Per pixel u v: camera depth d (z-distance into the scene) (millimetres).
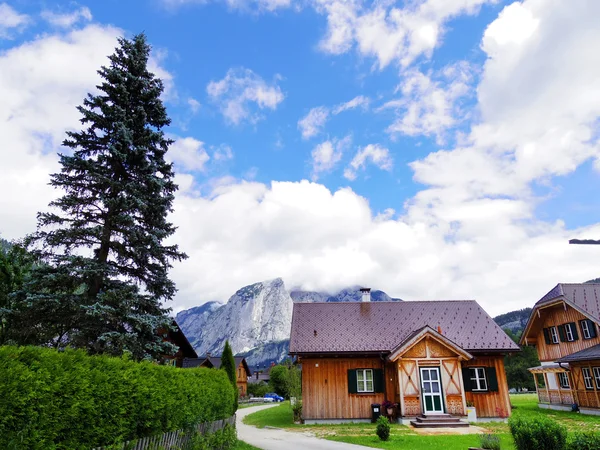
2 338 13195
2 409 4965
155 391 8875
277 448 14664
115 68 16125
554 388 29312
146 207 14758
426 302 28406
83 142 14984
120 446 7309
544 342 31453
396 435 17438
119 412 7398
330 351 23359
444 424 19797
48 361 5844
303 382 23547
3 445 4980
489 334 24547
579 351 26281
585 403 25375
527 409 28672
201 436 11844
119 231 14680
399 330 25188
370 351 23375
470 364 23406
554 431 9984
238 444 15477
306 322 26312
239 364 70062
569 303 27469
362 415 22891
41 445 5438
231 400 17922
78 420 6328
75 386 6238
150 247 14797
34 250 13484
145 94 16203
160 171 16453
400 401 21484
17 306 13289
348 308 27906
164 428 9508
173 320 15719
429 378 21781
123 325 14125
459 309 27375
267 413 33500
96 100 14984
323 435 18391
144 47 16859
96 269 13578
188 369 12242
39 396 5512
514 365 62219
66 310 13453
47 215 13680
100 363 7156
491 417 22391
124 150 15094
